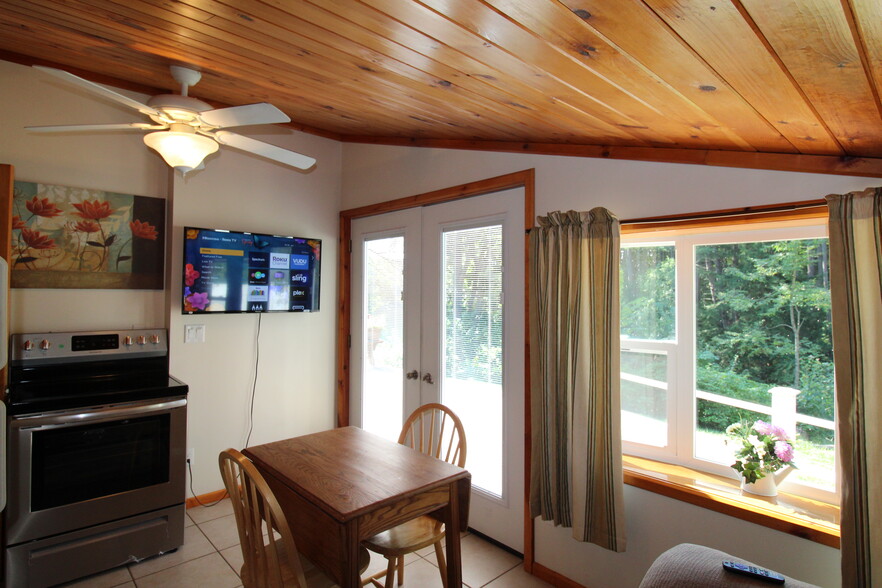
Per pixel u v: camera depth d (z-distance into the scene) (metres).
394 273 3.48
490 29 1.18
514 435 2.66
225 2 1.41
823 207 1.67
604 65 1.25
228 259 3.22
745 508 1.83
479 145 2.83
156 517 2.64
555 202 2.45
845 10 0.79
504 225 2.72
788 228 1.97
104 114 2.92
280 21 1.48
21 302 2.69
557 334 2.31
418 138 3.21
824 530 1.66
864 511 1.51
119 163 3.00
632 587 2.14
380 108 2.52
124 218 3.01
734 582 1.40
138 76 2.75
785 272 2.01
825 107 1.24
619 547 2.08
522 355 2.62
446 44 1.36
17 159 2.66
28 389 2.50
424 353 3.20
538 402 2.38
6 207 2.24
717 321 2.17
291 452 2.18
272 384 3.56
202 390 3.24
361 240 3.77
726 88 1.23
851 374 1.54
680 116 1.57
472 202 2.91
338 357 3.90
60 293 2.81
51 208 2.76
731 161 1.87
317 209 3.79
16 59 2.62
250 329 3.46
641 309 2.39
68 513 2.37
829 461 1.90
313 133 3.72
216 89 2.65
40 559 2.30
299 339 3.70
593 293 2.17
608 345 2.12
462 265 2.97
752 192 1.84
